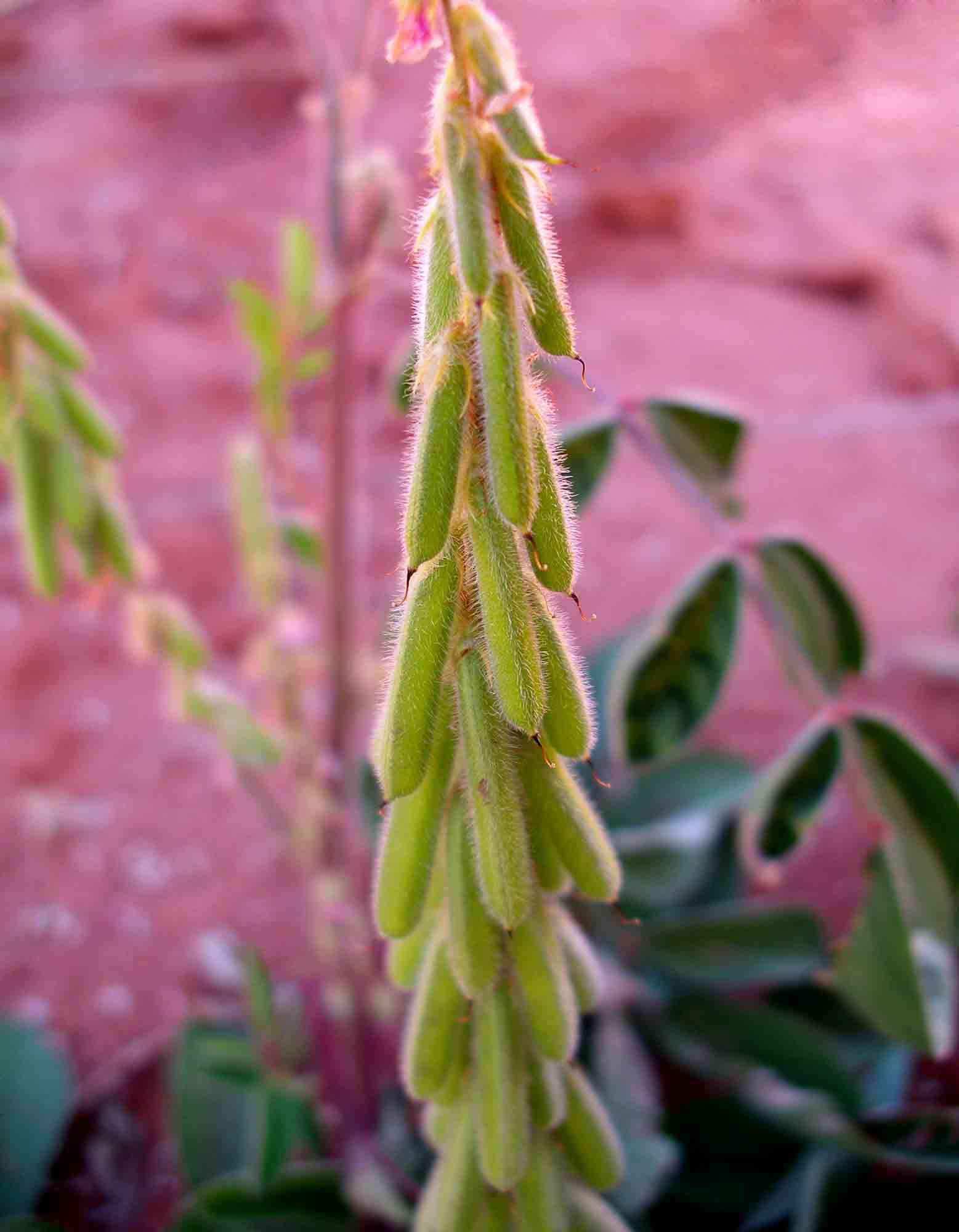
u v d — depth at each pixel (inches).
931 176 28.9
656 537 21.1
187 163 30.5
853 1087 10.3
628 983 11.1
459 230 3.5
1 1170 11.1
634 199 28.7
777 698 17.9
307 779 9.2
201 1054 10.6
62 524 7.3
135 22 33.7
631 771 12.5
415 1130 10.6
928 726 17.2
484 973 4.2
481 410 3.7
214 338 25.5
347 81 7.5
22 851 16.1
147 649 8.3
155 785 17.1
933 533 21.0
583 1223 4.6
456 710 4.1
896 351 25.0
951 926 7.8
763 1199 10.3
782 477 22.5
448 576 3.9
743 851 7.6
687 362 25.0
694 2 32.4
